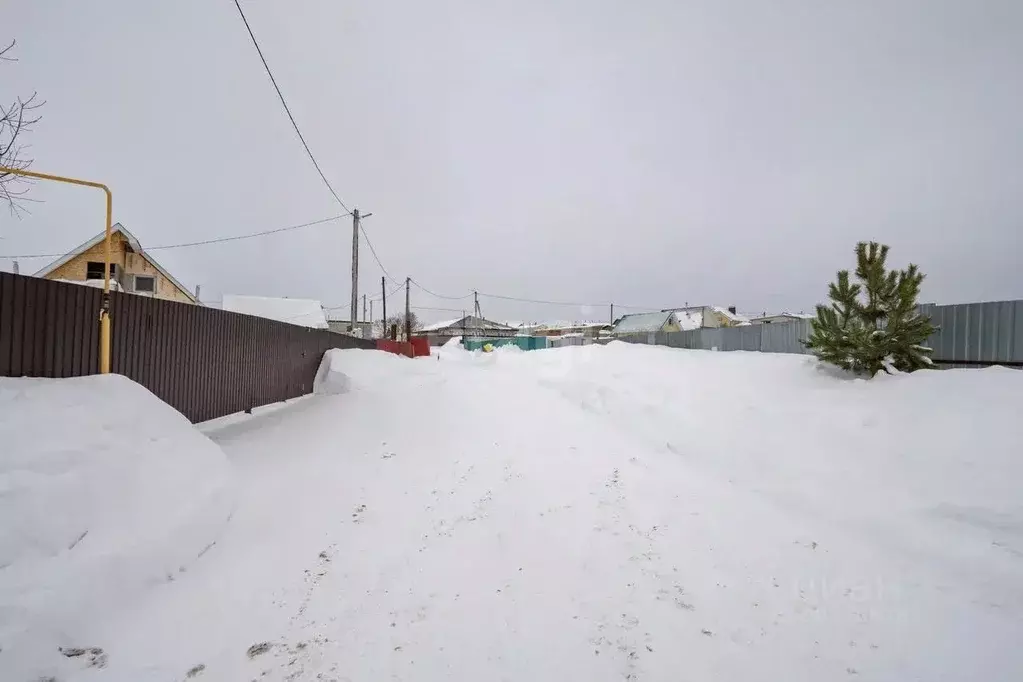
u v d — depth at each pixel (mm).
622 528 4277
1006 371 5992
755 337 13953
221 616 2883
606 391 9539
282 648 2639
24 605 2428
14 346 4059
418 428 7359
